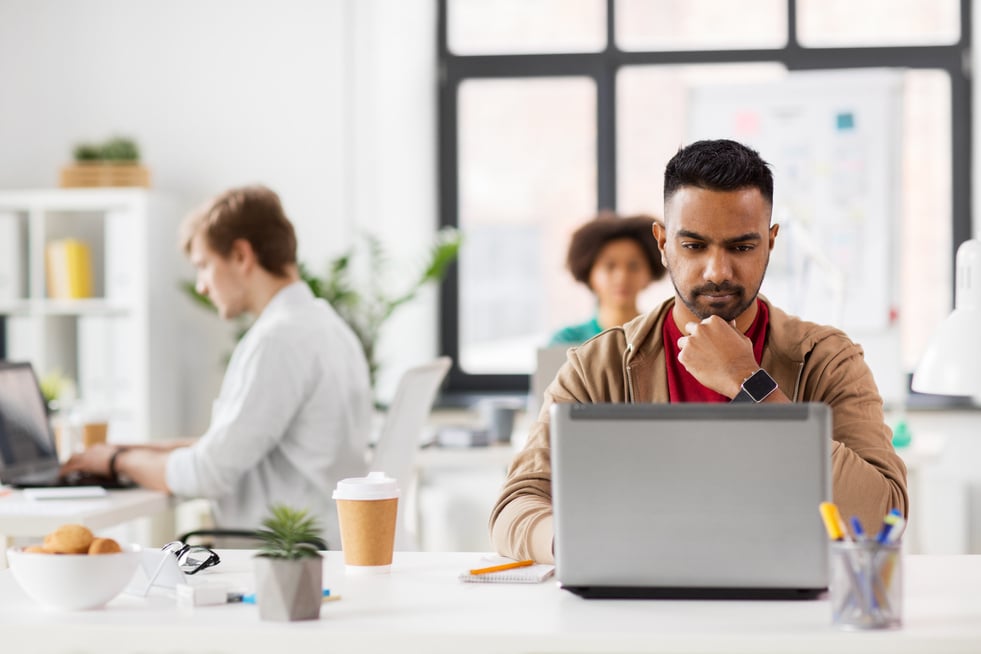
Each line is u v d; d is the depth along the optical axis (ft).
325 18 16.49
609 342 6.06
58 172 16.72
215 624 4.28
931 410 15.71
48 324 15.81
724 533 4.52
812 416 4.49
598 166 17.22
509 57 17.22
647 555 4.56
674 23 17.07
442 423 16.40
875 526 5.31
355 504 5.32
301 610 4.30
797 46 16.80
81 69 16.74
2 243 15.75
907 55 16.72
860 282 15.12
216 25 16.58
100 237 16.17
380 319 15.52
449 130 17.35
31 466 9.66
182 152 16.62
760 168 5.42
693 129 15.56
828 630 4.05
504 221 17.40
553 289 17.34
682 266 5.49
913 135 16.80
